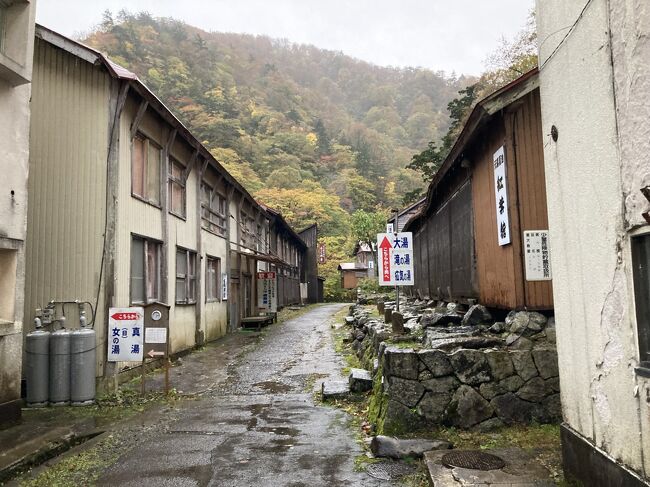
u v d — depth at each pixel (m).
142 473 5.17
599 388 3.73
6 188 6.83
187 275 14.05
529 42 22.67
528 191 6.78
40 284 9.15
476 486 4.20
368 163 71.69
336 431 6.47
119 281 9.70
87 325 9.14
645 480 3.12
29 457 5.58
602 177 3.59
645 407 3.13
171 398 8.53
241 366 11.62
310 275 46.31
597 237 3.70
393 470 5.01
